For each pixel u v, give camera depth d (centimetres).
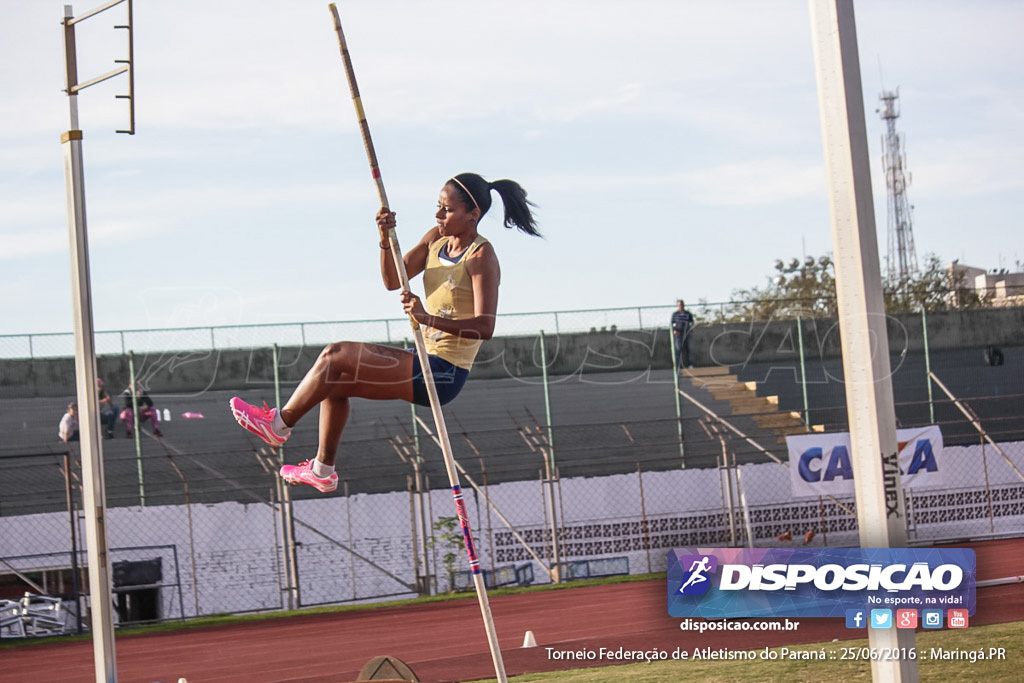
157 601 1593
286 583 1638
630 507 1855
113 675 607
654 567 1828
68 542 1577
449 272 500
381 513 1730
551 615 1339
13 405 2014
